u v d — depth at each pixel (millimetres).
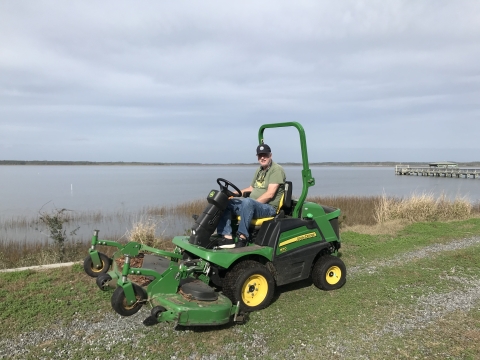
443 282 5840
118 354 3500
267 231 4891
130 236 8430
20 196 29109
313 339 3910
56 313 4285
